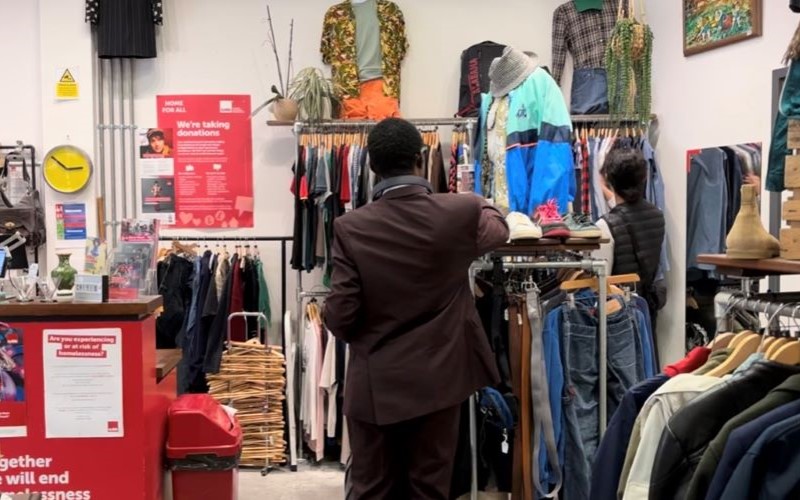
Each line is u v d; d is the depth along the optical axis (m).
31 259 4.39
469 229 2.06
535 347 2.76
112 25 4.30
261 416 3.83
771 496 1.19
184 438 2.43
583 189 4.06
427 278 2.03
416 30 4.60
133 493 2.18
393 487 2.15
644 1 4.28
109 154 4.50
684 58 3.88
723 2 3.55
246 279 4.05
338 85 4.28
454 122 4.18
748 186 1.60
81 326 2.15
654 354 3.49
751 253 1.56
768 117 3.27
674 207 3.98
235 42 4.55
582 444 2.83
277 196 4.58
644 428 1.54
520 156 3.04
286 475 3.77
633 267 3.36
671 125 4.02
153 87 4.53
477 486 2.84
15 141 4.50
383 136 2.08
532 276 3.16
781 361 1.45
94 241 2.37
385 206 2.05
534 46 4.62
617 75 4.03
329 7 4.55
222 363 3.83
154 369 2.32
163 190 4.54
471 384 2.12
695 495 1.33
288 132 4.57
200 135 4.54
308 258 3.97
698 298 3.70
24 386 2.15
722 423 1.40
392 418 2.01
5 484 2.16
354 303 2.04
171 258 4.03
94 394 2.17
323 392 3.81
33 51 4.49
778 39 3.22
